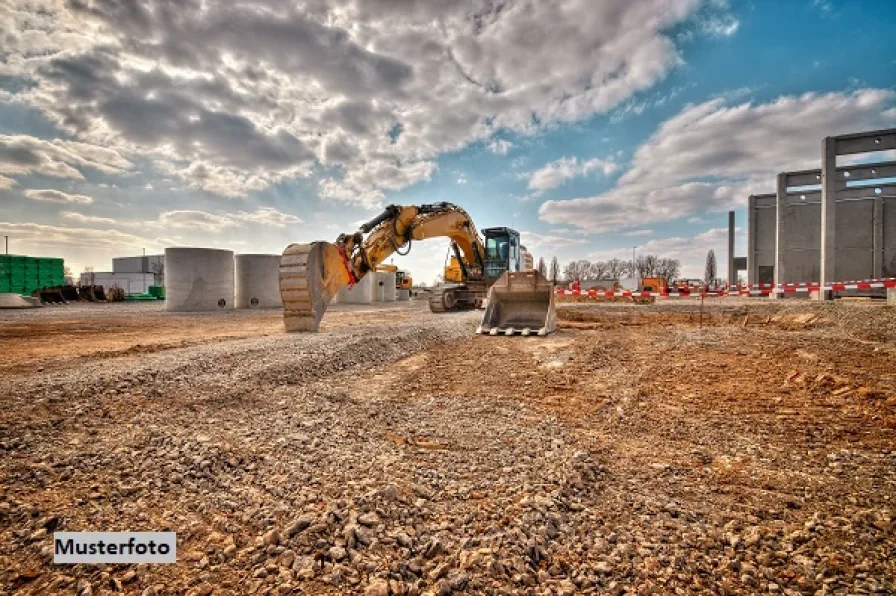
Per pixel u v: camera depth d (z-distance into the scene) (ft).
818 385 19.33
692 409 16.90
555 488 10.05
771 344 29.50
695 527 8.79
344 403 17.51
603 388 20.20
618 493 10.20
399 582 6.94
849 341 30.12
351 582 6.94
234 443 12.53
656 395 18.89
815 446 13.15
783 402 17.47
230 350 25.11
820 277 70.79
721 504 9.79
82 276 175.63
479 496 9.73
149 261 200.95
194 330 42.29
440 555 7.70
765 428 14.71
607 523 8.89
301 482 10.23
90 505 9.16
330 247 38.78
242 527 8.49
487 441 13.41
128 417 14.71
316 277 37.09
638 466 11.80
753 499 10.02
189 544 7.97
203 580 7.00
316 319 36.99
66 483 10.07
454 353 29.86
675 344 31.01
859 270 64.54
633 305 63.41
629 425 15.17
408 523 8.63
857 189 64.34
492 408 17.10
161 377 19.11
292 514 8.82
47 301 98.84
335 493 9.68
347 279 41.32
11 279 98.32
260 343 28.12
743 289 79.97
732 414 16.25
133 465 11.07
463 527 8.48
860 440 13.51
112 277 173.99
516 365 25.53
